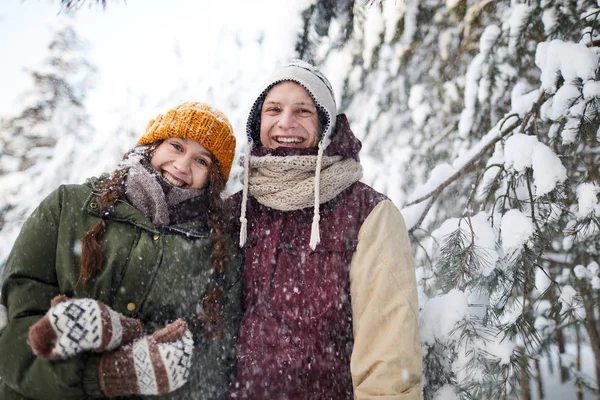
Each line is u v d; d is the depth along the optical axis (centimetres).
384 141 329
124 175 164
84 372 135
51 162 402
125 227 158
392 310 154
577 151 219
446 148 311
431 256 246
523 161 199
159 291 156
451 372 181
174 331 142
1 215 384
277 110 185
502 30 280
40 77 493
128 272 154
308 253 171
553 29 253
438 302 191
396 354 147
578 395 274
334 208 177
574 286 253
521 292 205
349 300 167
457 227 210
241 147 315
